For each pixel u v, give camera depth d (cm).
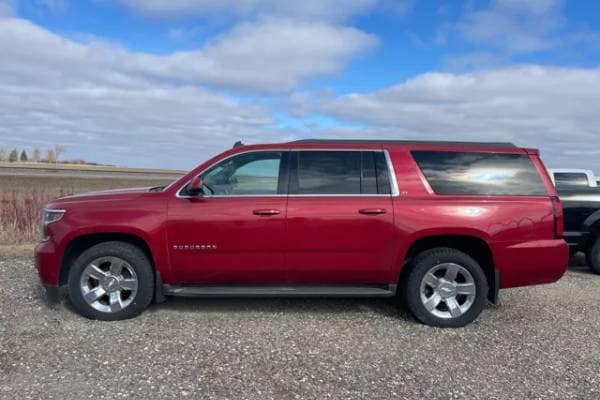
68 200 523
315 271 506
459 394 358
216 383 369
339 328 498
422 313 504
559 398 354
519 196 507
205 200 505
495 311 570
